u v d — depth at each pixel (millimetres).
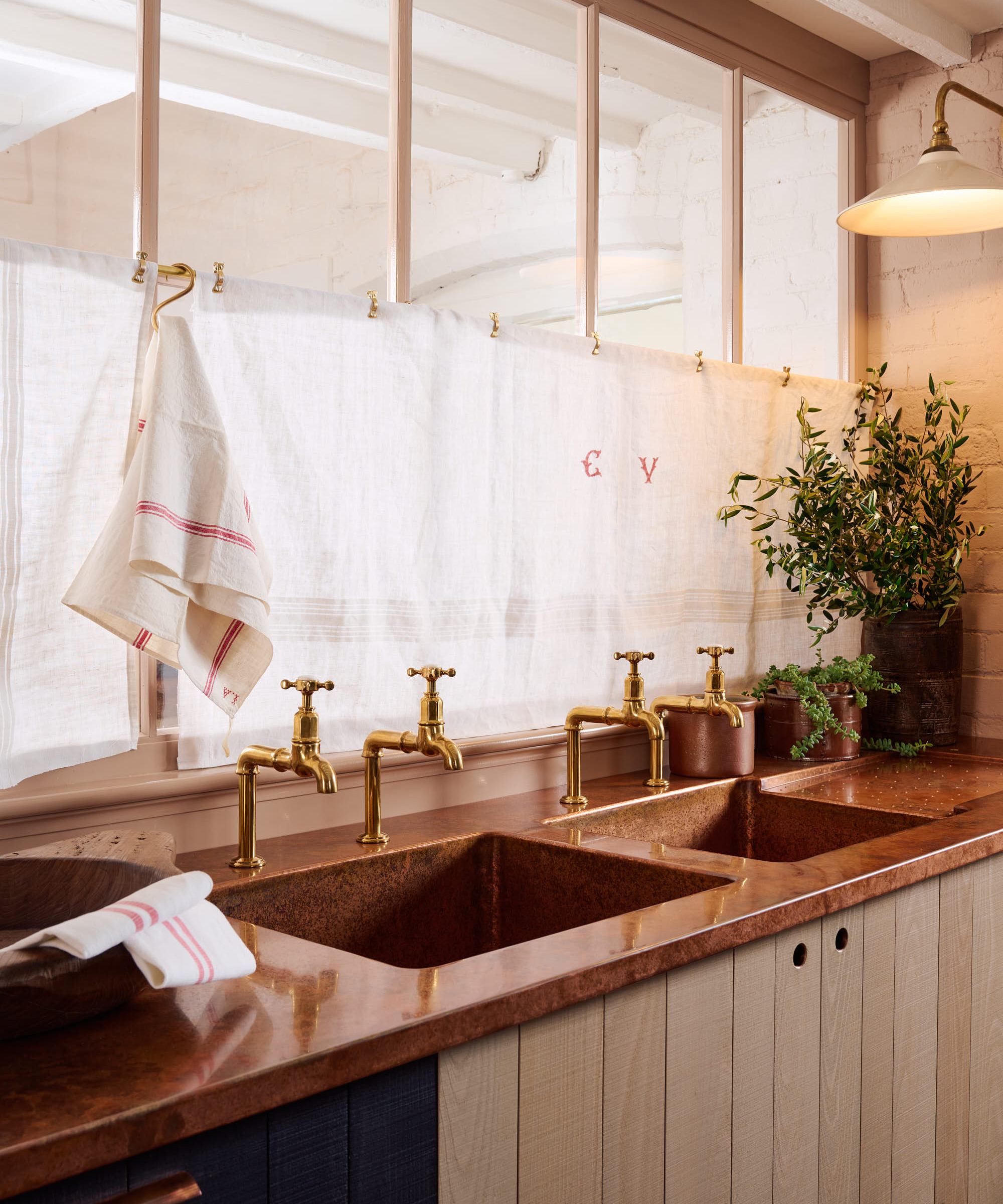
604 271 2166
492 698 1891
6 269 1315
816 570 2398
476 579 1855
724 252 2436
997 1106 1818
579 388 2018
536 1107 1064
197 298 1510
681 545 2225
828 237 2717
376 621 1709
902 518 2672
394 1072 951
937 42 2510
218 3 1593
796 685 2305
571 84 2109
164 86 1537
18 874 1107
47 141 1424
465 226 1928
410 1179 962
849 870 1477
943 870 1616
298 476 1611
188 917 965
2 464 1312
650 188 2264
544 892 1619
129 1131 771
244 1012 965
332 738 1665
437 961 1614
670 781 2107
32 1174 729
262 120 1647
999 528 2613
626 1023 1153
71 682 1379
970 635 2666
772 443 2438
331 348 1645
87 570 1280
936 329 2709
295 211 1688
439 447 1789
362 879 1513
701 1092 1243
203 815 1563
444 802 1880
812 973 1409
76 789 1435
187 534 1293
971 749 2492
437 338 1781
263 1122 865
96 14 1471
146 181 1513
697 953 1200
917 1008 1614
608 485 2074
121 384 1411
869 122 2809
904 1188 1596
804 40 2609
